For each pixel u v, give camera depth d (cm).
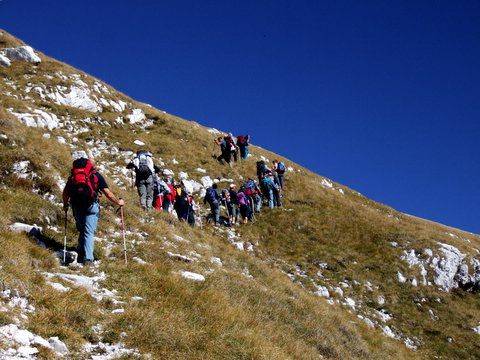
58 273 873
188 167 3148
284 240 2758
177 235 1552
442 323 2450
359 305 2319
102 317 750
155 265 1062
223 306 987
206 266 1326
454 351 2236
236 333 873
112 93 3906
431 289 2720
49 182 1332
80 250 1002
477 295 2873
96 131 3181
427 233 3244
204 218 2602
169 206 2047
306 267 2492
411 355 2044
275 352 894
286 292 1689
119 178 2478
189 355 729
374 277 2639
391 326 2264
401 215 4794
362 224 3164
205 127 4491
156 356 693
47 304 718
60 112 3231
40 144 1573
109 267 978
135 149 3125
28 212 1097
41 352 592
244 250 2416
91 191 969
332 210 3262
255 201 2973
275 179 3284
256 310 1177
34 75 3547
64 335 657
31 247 914
